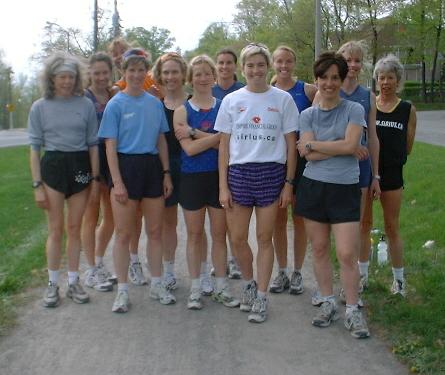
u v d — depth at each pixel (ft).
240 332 14.70
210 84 16.25
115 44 20.03
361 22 117.50
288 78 17.24
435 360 12.64
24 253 22.43
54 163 16.11
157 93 18.62
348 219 14.35
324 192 14.43
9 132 163.53
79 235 16.98
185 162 16.12
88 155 16.66
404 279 17.30
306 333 14.56
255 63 14.89
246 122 15.06
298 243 17.30
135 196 15.99
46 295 16.53
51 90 16.05
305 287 18.13
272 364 12.90
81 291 16.94
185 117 16.08
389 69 15.84
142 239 24.04
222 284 16.72
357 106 14.34
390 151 16.15
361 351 13.46
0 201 36.01
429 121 95.61
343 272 14.48
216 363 12.97
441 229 22.68
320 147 14.29
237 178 15.20
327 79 14.16
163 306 16.58
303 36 118.32
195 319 15.60
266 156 15.03
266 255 15.47
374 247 20.30
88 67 17.69
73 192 16.44
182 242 24.26
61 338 14.33
